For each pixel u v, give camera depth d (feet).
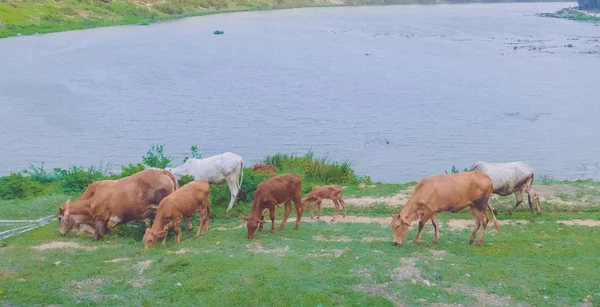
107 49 226.17
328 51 238.68
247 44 253.65
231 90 160.66
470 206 41.68
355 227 47.06
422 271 35.35
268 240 42.50
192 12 385.29
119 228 46.34
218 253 38.86
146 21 323.37
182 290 32.53
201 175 52.44
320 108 140.67
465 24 354.95
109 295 32.07
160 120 126.82
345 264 36.35
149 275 34.83
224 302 31.22
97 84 163.94
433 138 113.60
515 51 240.53
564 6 594.24
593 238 43.73
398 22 364.58
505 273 35.01
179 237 42.93
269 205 43.83
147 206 45.16
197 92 157.07
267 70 193.26
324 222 48.98
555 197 54.39
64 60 198.49
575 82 173.88
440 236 44.57
